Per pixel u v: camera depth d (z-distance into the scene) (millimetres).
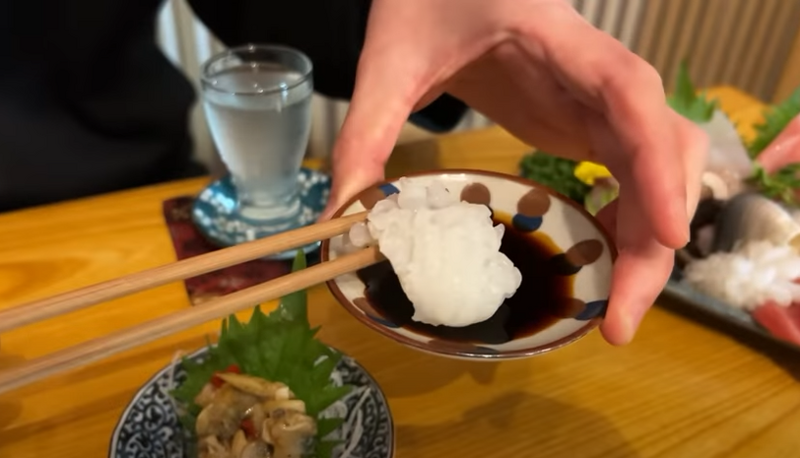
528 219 231
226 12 440
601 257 211
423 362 264
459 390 253
